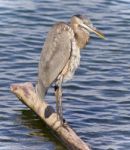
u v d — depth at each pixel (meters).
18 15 22.62
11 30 21.19
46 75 13.55
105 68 18.41
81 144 13.30
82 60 18.95
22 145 13.88
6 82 17.16
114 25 22.09
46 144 13.96
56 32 13.73
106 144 13.98
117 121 15.17
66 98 16.39
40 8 23.42
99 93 16.75
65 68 13.81
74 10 23.38
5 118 15.18
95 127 14.84
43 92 13.52
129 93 16.80
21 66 18.30
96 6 23.95
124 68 18.45
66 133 13.72
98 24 22.05
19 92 15.27
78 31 14.05
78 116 15.36
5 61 18.62
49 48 13.65
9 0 24.30
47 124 14.34
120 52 19.75
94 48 20.00
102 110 15.73
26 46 19.84
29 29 21.36
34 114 15.32
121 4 24.38
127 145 13.95
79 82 17.41
